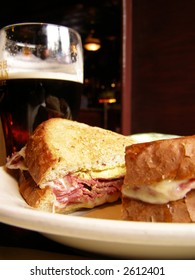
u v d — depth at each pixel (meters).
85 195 0.24
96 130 0.28
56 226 0.13
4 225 0.20
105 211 0.24
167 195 0.17
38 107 0.27
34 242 0.17
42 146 0.23
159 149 0.18
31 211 0.14
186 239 0.12
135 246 0.13
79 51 0.30
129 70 0.79
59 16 1.24
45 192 0.22
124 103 0.79
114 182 0.26
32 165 0.23
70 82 0.28
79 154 0.24
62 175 0.23
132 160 0.18
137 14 0.78
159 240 0.12
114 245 0.14
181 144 0.17
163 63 0.75
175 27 0.73
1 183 0.23
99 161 0.25
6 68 0.27
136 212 0.18
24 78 0.26
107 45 1.43
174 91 0.73
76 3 1.12
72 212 0.24
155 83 0.76
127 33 0.78
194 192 0.17
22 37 0.27
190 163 0.17
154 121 0.76
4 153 0.31
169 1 0.73
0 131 0.31
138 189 0.18
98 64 1.44
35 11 1.20
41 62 0.27
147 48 0.77
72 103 0.29
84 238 0.13
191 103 0.71
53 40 0.28
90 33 1.41
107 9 1.16
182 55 0.72
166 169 0.17
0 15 1.23
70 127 0.27
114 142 0.27
